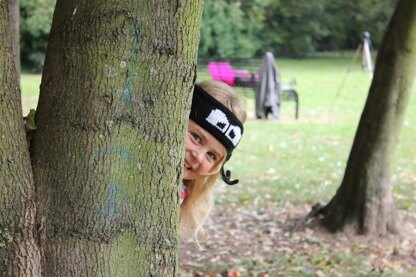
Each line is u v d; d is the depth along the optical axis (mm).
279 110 14984
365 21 35469
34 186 1776
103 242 1793
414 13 5738
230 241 6199
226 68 17500
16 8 4781
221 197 8102
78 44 1767
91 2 1763
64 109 1783
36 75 24000
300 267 5469
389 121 6113
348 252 5855
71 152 1776
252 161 10516
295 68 28578
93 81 1758
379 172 6203
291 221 6918
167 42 1790
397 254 5855
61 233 1783
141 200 1827
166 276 1907
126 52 1760
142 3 1756
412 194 8336
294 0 34062
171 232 1911
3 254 1699
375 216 6230
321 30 35125
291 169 9984
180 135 1881
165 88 1811
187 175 2391
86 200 1779
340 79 23562
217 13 30172
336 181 9156
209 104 2270
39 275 1753
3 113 1712
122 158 1788
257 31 32281
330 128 13930
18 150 1739
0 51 1709
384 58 6016
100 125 1767
